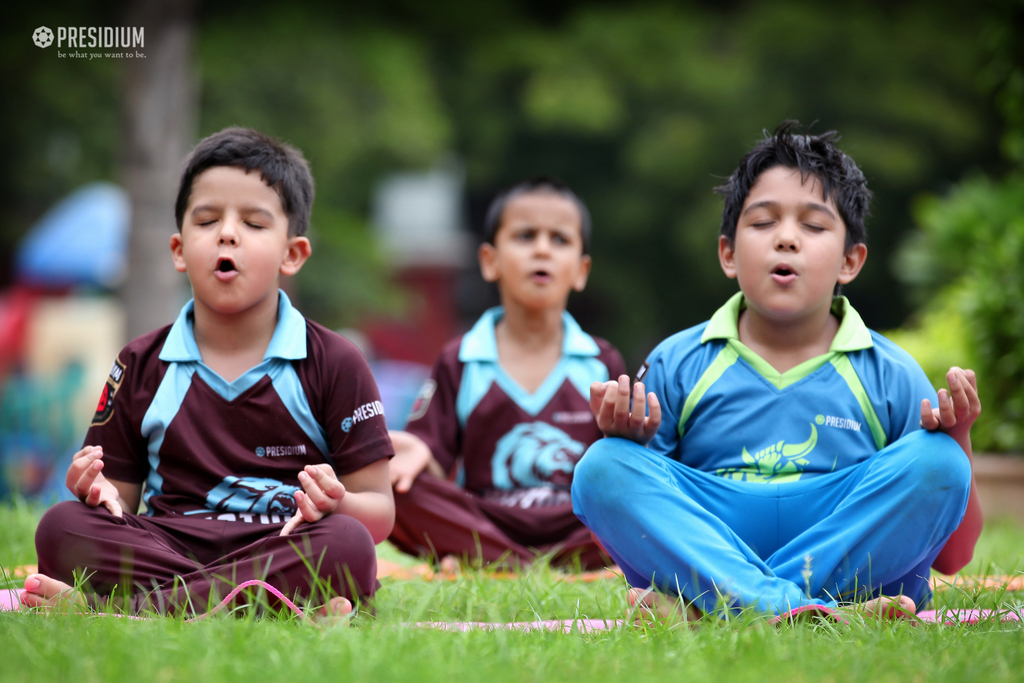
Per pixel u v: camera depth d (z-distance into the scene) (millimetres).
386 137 43531
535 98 47031
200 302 7660
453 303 63812
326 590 6688
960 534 7215
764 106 47844
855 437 7406
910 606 6688
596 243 52438
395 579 8430
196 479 7441
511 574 9531
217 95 39656
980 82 15680
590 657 5527
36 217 42688
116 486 7566
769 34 47625
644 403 6777
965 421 6703
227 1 39938
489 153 51969
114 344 30609
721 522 6863
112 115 40656
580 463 6980
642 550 6785
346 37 41625
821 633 6109
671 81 47906
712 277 50500
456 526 10195
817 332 7691
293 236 7934
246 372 7480
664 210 50906
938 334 16484
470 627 6387
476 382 11133
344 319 44531
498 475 10922
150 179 24469
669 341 7961
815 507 7117
